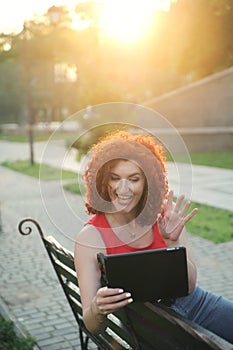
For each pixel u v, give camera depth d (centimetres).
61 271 271
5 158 1988
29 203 973
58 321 405
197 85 1909
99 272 210
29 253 616
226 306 230
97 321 199
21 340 363
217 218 768
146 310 185
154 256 191
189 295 228
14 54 2348
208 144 1859
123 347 220
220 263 550
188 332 161
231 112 1852
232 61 2261
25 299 458
